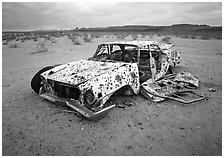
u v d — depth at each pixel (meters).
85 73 4.39
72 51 14.96
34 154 3.10
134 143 3.33
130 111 4.49
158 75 5.90
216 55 12.88
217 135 3.56
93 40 25.09
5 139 3.53
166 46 7.57
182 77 6.30
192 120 4.11
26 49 16.03
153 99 4.96
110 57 5.91
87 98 3.87
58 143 3.37
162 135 3.57
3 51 14.88
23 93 5.86
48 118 4.25
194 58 11.80
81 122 4.03
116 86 4.21
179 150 3.15
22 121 4.16
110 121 4.05
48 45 18.48
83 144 3.32
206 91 5.82
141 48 5.57
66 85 4.20
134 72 4.77
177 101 4.80
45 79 4.86
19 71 8.72
